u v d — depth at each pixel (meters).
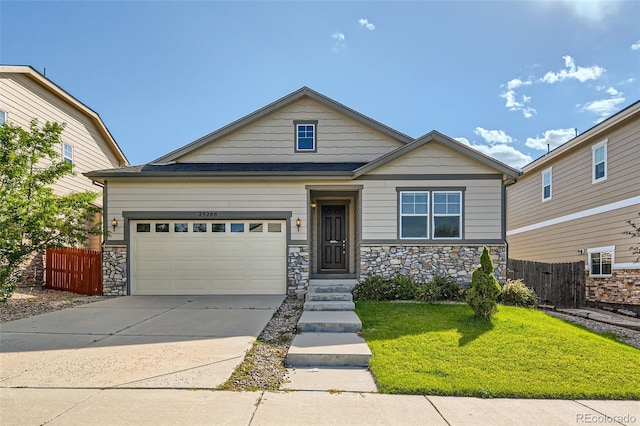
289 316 7.62
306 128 11.71
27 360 4.80
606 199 11.82
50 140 9.83
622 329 7.75
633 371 4.64
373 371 4.60
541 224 15.93
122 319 7.20
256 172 9.97
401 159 10.20
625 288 10.93
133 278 10.29
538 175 16.27
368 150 11.59
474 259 9.98
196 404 3.61
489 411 3.60
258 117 11.56
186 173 9.99
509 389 4.05
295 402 3.73
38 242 9.00
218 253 10.34
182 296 10.04
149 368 4.54
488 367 4.70
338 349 5.22
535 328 6.48
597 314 9.68
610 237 11.62
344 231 11.70
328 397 3.88
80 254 10.57
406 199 10.16
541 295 11.47
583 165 13.05
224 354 5.07
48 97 12.92
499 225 10.02
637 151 10.56
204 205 10.27
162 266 10.33
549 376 4.45
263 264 10.32
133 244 10.33
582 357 5.11
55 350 5.23
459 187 10.08
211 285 10.30
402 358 4.99
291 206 10.26
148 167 10.95
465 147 9.96
